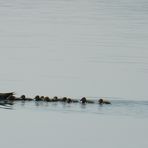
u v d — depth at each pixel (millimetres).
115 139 65750
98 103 75188
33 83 86438
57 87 84562
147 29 131125
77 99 76875
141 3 173625
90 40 118500
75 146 63219
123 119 71438
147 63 98625
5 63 98500
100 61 100188
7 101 76812
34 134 66875
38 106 75375
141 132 67562
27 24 137625
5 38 120750
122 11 157750
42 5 169000
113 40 118500
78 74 91625
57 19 144500
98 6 167500
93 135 66812
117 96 79000
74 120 71188
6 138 65625
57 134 66875
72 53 106625
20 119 71562
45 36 123375
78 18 146125
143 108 74000
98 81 87875
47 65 97375
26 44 114625
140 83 86750
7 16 148750
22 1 177500
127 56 103812
